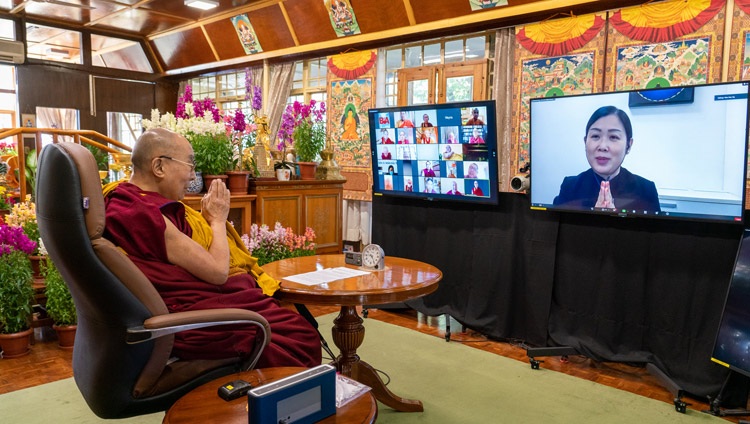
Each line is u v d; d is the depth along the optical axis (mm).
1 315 3311
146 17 7469
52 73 7961
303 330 2090
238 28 7016
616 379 3238
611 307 3416
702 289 3035
